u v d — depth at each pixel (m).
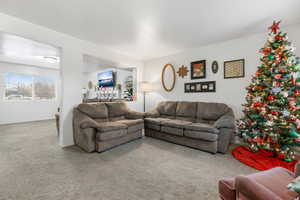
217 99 3.37
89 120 2.56
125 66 4.48
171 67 4.16
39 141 3.16
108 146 2.65
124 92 6.03
